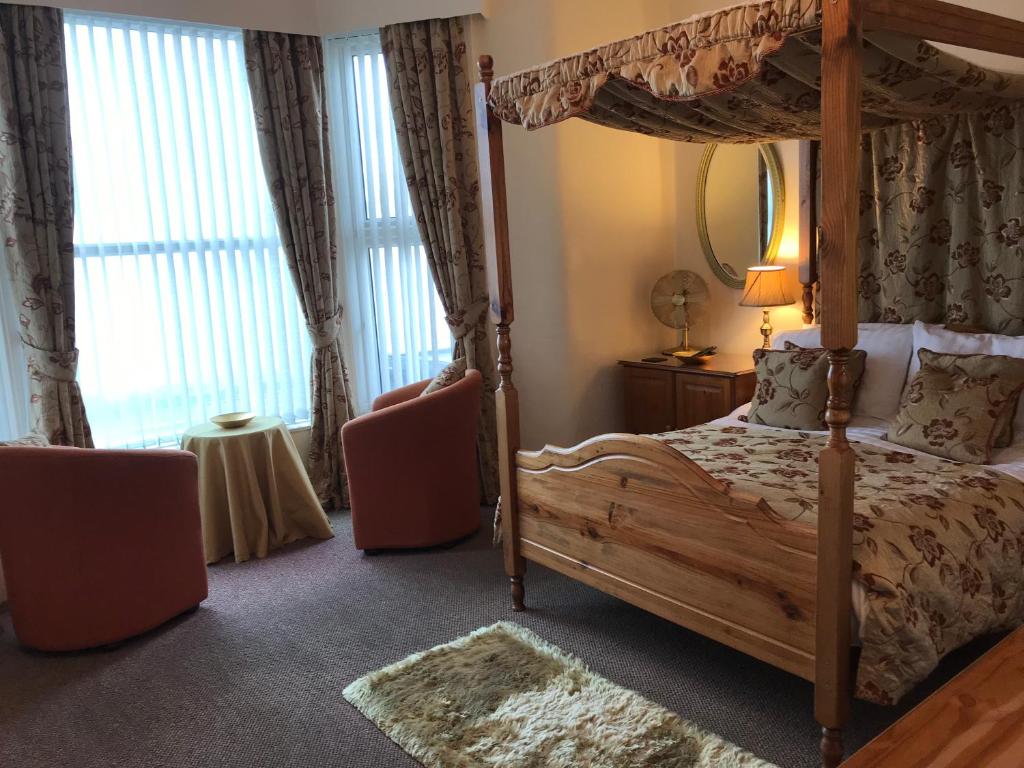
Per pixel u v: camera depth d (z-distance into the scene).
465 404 3.70
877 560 1.96
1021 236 3.09
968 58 3.22
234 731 2.37
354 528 3.69
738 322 4.43
